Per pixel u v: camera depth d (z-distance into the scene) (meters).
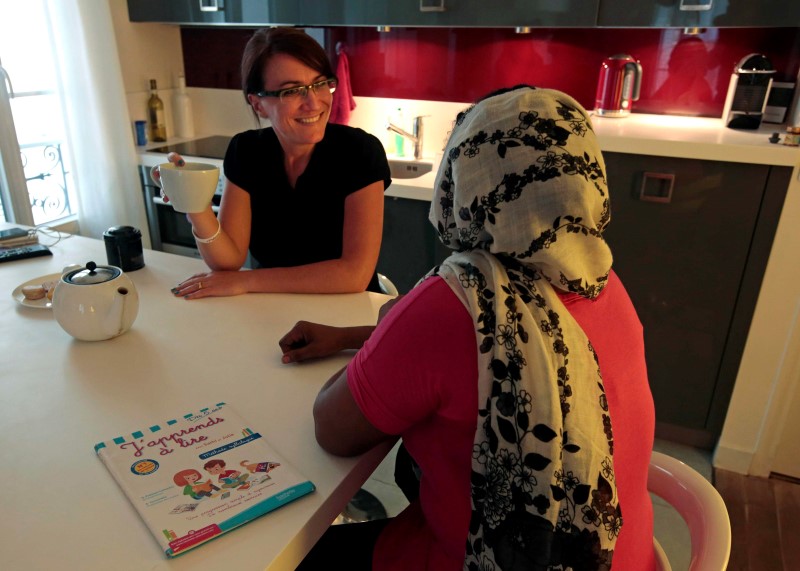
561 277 0.71
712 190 1.88
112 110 2.64
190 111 3.13
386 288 1.70
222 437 0.87
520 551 0.68
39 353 1.09
